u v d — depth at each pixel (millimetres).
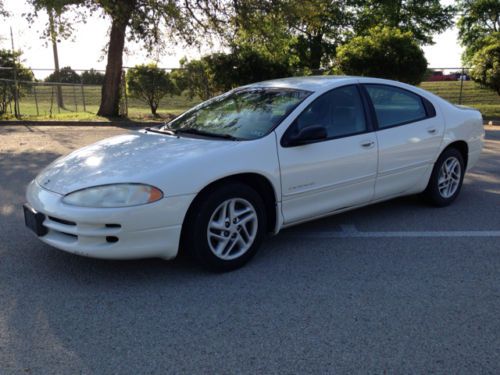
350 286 3582
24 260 4039
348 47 18078
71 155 4234
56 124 15664
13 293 3457
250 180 3984
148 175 3488
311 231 4812
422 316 3135
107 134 12648
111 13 15555
